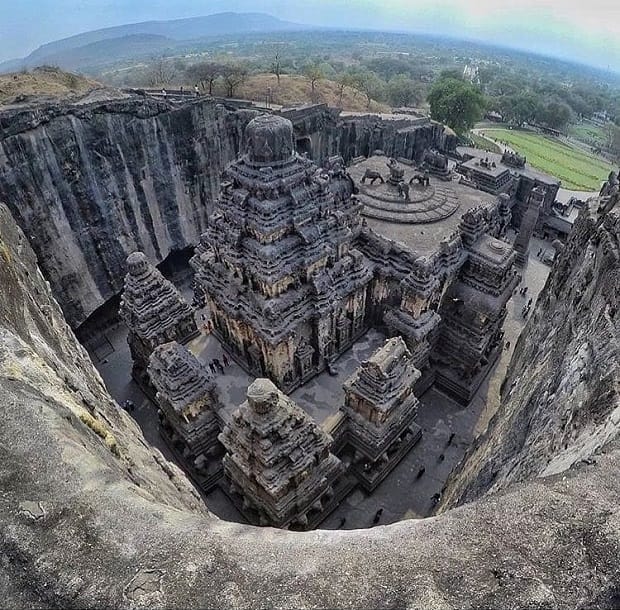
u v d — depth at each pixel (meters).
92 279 55.06
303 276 37.03
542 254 72.31
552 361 23.36
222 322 43.09
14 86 68.56
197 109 59.94
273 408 28.77
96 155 52.75
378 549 8.92
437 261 42.12
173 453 41.84
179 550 9.02
